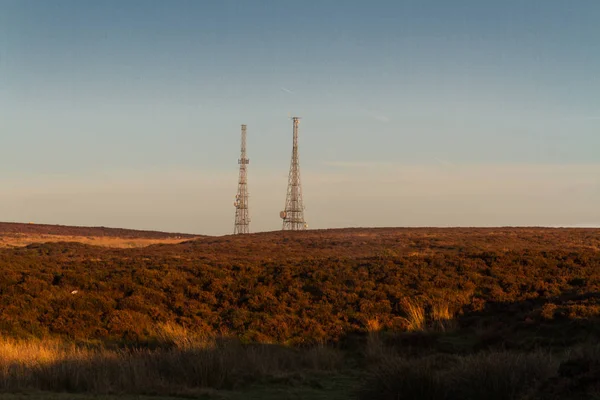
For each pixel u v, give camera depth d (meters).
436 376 12.59
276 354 18.11
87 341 20.73
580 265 29.12
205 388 14.07
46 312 23.48
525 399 11.08
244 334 21.50
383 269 28.98
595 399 9.94
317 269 29.41
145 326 22.31
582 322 19.20
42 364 14.47
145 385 13.66
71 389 13.47
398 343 19.97
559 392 10.69
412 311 23.06
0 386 13.13
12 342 19.25
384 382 12.59
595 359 11.34
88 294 25.36
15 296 24.56
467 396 12.13
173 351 16.64
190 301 25.48
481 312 23.31
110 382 13.71
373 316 22.88
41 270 29.50
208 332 22.02
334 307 24.64
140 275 28.00
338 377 15.97
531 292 25.03
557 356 15.36
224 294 26.39
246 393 13.89
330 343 20.77
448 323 22.02
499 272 27.72
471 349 19.08
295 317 23.19
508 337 19.53
